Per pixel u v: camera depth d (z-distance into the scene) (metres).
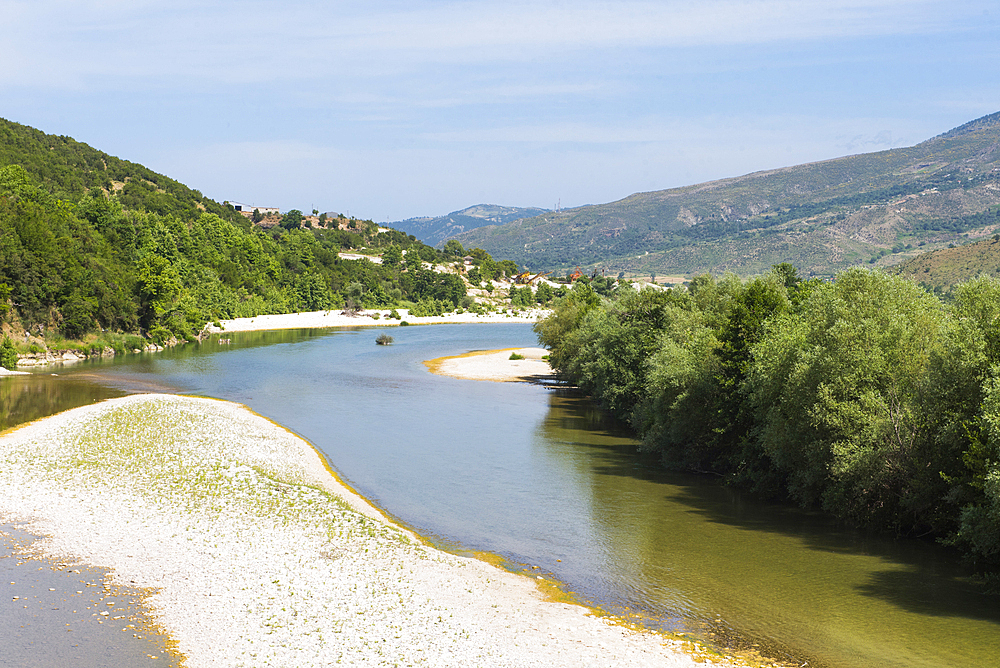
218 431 54.91
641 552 33.81
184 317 154.12
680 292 71.31
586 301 108.38
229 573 27.66
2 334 101.81
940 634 25.19
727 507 42.12
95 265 124.25
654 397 55.50
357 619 24.11
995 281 38.28
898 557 33.47
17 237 109.31
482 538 35.31
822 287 45.50
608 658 22.33
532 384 98.31
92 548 29.72
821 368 38.53
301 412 71.00
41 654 21.06
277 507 36.06
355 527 33.75
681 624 25.67
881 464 34.81
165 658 21.09
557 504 42.00
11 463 42.47
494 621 24.69
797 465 41.22
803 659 23.09
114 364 106.44
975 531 29.45
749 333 49.41
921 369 36.22
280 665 20.89
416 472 48.44
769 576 30.83
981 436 30.41
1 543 29.98
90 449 46.22
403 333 196.75
